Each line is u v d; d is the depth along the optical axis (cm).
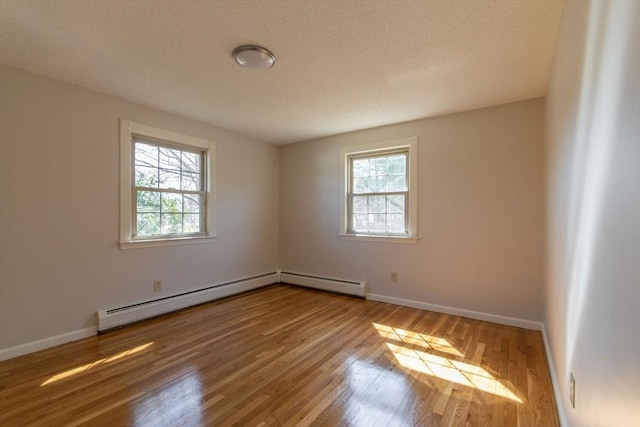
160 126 338
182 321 319
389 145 389
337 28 191
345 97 301
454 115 344
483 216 328
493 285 322
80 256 278
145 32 197
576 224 132
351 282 421
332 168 445
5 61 233
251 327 303
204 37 202
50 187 261
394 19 182
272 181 493
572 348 137
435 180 356
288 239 493
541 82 265
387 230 399
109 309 296
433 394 191
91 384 201
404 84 271
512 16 179
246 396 188
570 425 140
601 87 94
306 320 324
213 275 399
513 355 243
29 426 161
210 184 394
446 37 200
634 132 65
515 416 171
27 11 176
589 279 106
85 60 232
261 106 326
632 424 64
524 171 307
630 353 66
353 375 213
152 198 338
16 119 243
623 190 72
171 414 171
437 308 354
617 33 79
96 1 168
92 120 286
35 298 252
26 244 248
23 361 232
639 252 61
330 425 163
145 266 326
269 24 188
